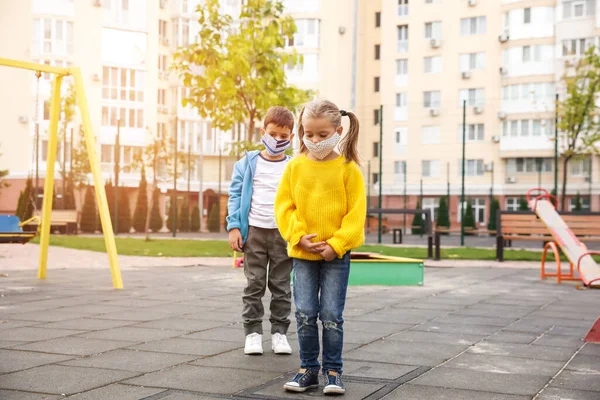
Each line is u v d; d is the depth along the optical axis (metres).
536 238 15.78
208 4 17.28
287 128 5.02
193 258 15.68
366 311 7.46
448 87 49.22
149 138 46.22
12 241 11.48
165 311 7.16
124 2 45.56
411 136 50.19
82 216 35.09
